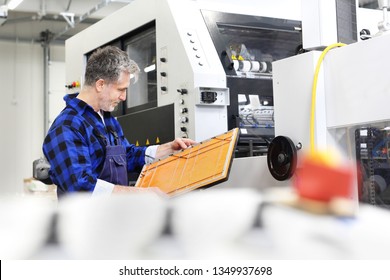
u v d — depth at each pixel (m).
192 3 2.59
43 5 6.06
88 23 7.32
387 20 1.72
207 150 1.63
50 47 7.56
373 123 1.32
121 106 3.03
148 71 2.85
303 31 1.52
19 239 0.26
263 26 2.76
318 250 0.25
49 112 7.51
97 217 0.27
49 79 7.53
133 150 2.19
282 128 1.54
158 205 0.28
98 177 1.94
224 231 0.26
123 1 5.59
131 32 2.93
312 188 0.26
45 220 0.27
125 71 2.00
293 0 3.19
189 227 0.27
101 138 1.96
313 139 1.40
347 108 1.36
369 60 1.29
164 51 2.54
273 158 1.51
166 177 1.71
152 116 2.61
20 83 7.40
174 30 2.46
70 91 3.67
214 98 2.29
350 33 1.54
